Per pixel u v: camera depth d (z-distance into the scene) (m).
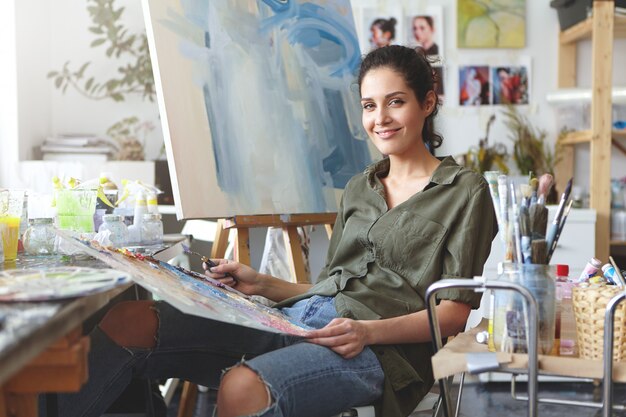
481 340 1.40
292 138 2.60
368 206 1.82
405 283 1.69
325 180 2.68
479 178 1.72
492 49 4.23
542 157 4.17
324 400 1.44
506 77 4.23
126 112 4.23
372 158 2.92
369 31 4.16
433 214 1.71
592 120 3.77
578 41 4.22
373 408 1.58
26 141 3.80
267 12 2.70
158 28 2.24
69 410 1.57
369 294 1.70
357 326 1.52
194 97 2.27
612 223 3.93
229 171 2.31
